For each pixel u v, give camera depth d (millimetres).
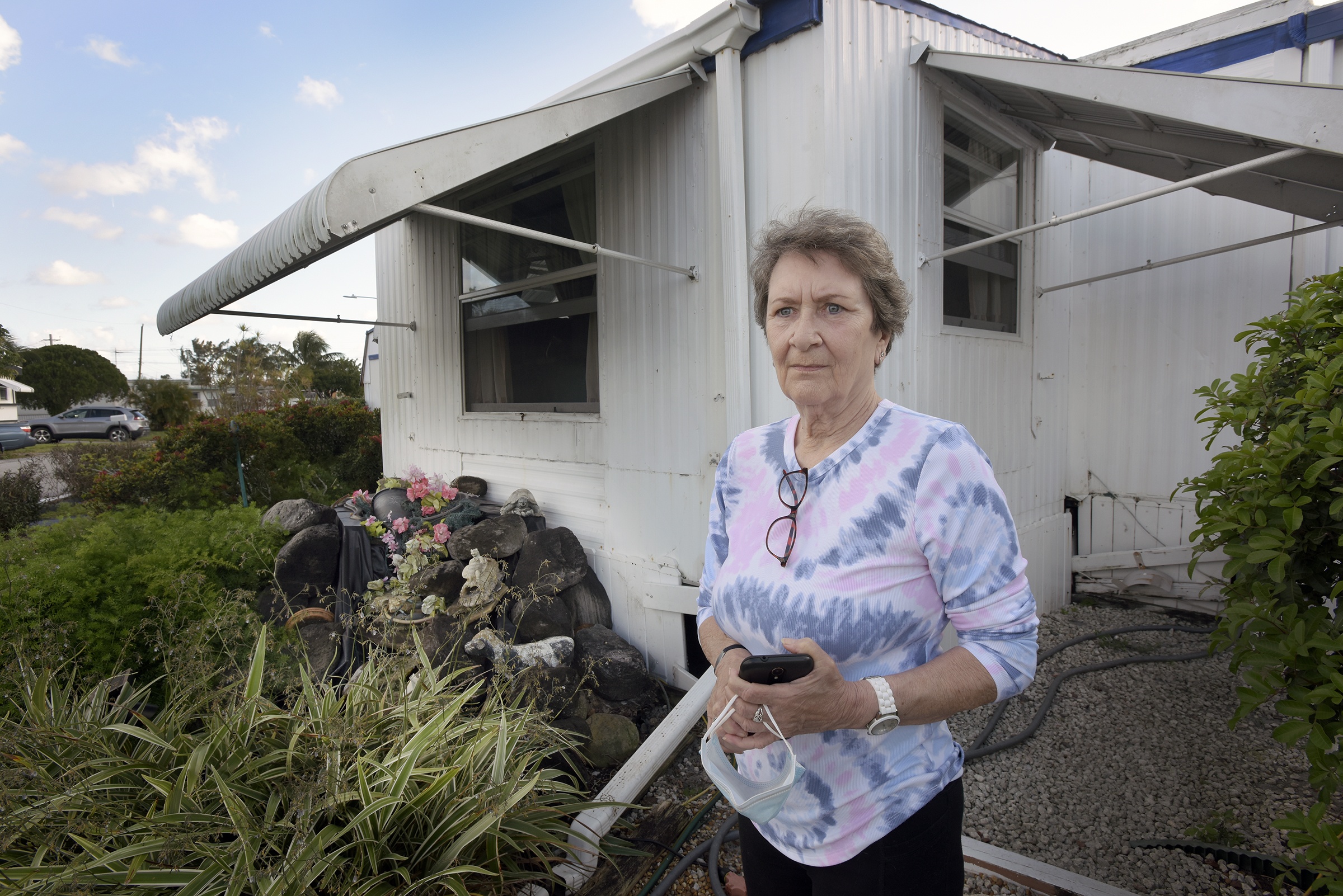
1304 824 1469
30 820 1573
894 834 1020
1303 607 1786
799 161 2865
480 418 4789
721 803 2508
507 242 4496
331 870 1567
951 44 3477
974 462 999
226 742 1876
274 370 17156
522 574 3486
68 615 2551
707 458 3256
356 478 9203
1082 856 2168
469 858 1781
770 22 2891
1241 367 4234
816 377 1080
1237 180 3318
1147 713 3049
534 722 2205
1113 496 4762
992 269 4016
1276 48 3938
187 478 7199
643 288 3527
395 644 3047
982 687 943
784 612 1050
